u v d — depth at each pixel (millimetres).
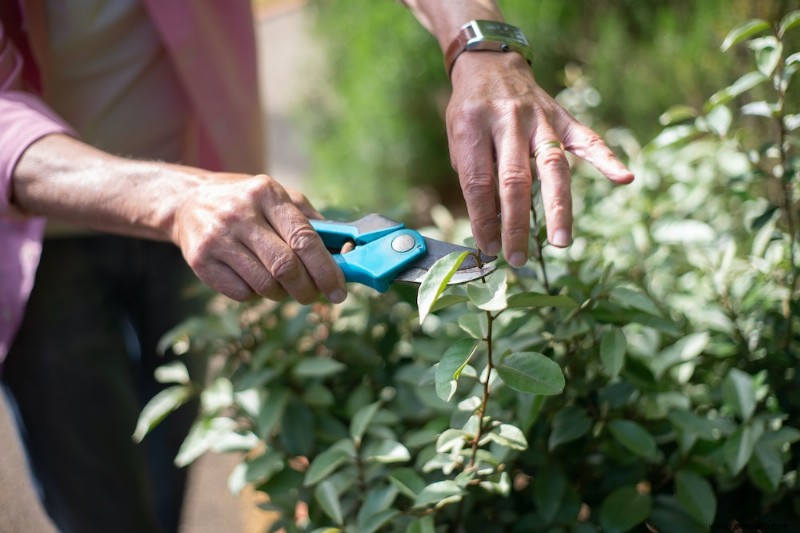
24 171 1166
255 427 1366
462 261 893
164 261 1684
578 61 3262
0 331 1439
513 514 1226
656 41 2553
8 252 1412
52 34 1473
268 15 7152
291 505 1270
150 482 1726
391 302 1553
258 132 1794
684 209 1674
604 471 1226
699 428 1157
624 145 2133
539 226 1108
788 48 1659
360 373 1449
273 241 988
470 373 1057
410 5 1313
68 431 1562
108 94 1561
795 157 1414
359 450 1232
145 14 1538
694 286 1508
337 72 4363
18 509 1931
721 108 1414
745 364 1317
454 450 1061
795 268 1269
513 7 3328
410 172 3979
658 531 1192
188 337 1531
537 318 1189
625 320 1146
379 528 1170
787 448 1197
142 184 1108
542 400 1103
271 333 1437
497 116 999
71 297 1552
